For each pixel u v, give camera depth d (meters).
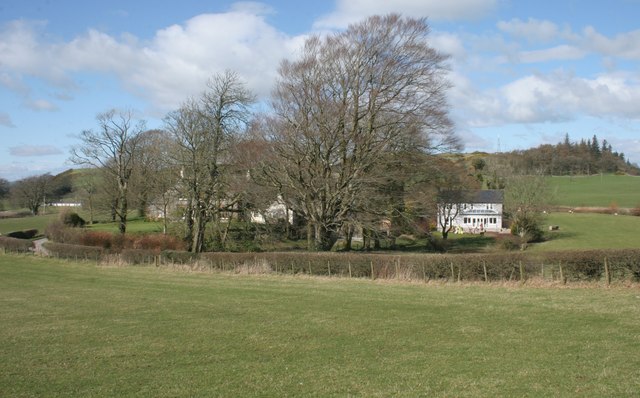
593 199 110.62
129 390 10.78
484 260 26.28
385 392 10.16
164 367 12.56
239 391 10.50
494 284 25.14
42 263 45.06
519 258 25.47
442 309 19.11
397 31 38.81
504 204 74.31
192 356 13.56
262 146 39.94
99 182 80.38
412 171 40.28
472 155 130.62
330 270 32.06
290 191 41.16
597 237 71.31
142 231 63.22
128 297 25.25
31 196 113.06
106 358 13.60
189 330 16.88
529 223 67.75
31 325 18.58
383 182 38.19
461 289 24.28
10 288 30.02
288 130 38.59
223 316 19.23
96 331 17.19
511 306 19.03
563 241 68.75
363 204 39.69
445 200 45.31
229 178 46.72
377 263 30.17
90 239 52.38
